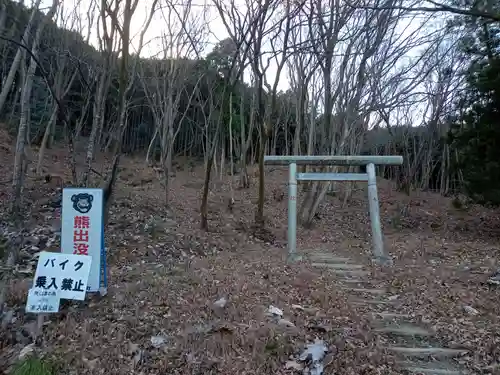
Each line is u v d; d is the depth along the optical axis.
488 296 6.01
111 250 7.75
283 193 17.75
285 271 7.17
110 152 22.70
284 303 5.35
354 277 7.31
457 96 19.61
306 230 13.45
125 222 9.86
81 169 15.76
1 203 9.95
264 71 11.20
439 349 4.36
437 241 11.60
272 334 4.26
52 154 17.86
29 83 7.99
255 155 25.94
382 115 21.06
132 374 3.67
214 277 6.34
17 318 4.72
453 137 13.91
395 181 23.36
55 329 4.43
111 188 8.01
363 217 15.94
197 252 8.82
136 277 6.25
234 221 12.88
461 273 7.32
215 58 18.66
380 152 25.95
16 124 19.58
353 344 4.29
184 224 11.24
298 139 16.14
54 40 14.44
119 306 4.96
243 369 3.75
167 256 8.04
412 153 24.17
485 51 12.02
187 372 3.69
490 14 3.84
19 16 10.16
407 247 10.45
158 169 20.64
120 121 7.66
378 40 13.10
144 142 26.59
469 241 12.04
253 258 8.62
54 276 4.48
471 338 4.66
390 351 4.28
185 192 16.69
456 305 5.68
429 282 6.78
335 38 12.33
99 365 3.79
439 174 25.53
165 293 5.41
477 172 12.29
